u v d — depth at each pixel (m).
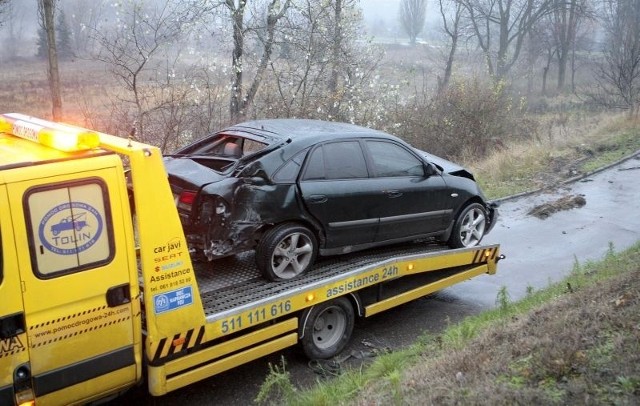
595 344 4.30
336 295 5.85
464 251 7.35
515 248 9.95
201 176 5.44
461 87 18.11
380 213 6.43
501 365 4.36
